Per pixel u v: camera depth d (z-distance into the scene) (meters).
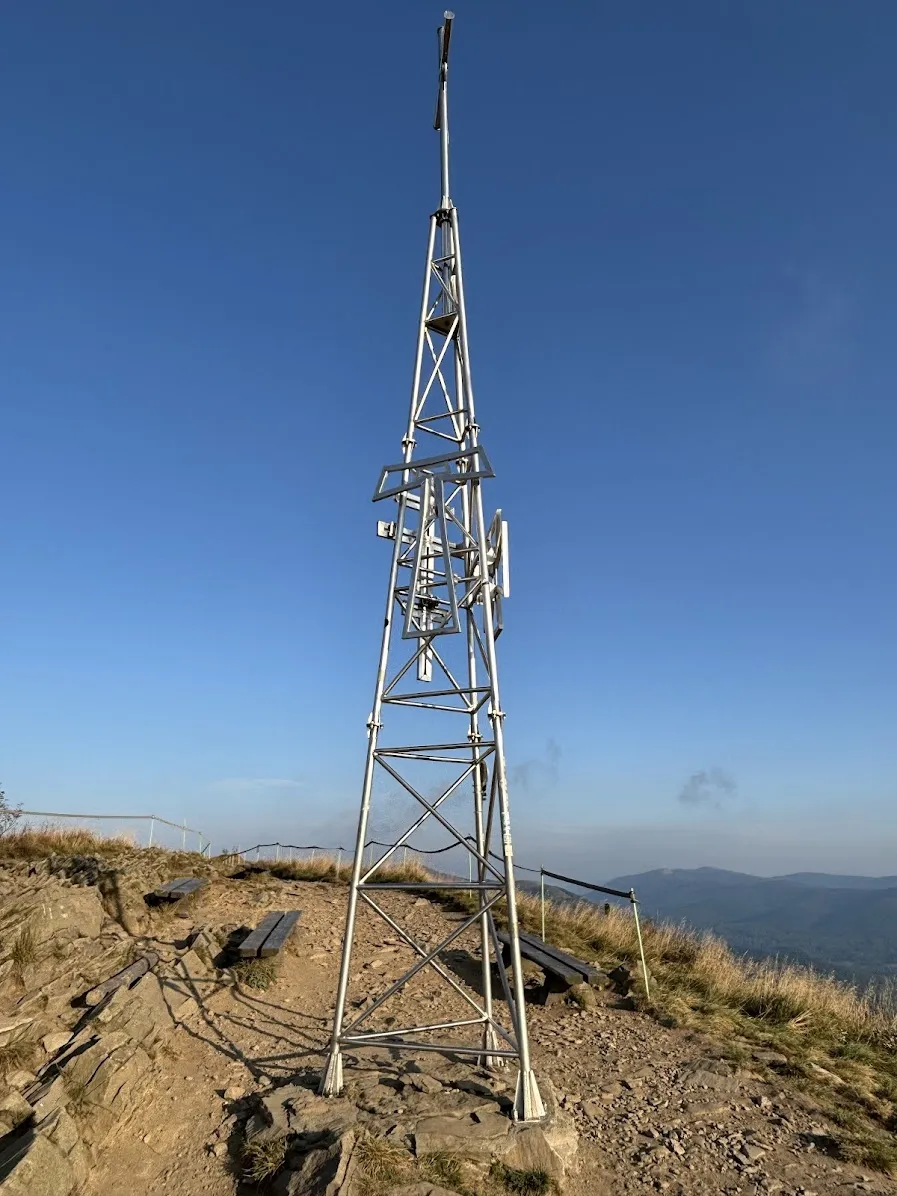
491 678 6.94
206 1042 7.77
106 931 9.83
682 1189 5.49
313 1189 4.89
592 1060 7.84
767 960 11.57
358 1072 6.93
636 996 9.76
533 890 16.30
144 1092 6.49
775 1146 6.13
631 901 10.05
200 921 11.48
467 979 10.60
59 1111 5.60
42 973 7.71
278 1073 7.17
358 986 10.10
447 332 8.71
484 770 8.08
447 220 8.79
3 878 9.87
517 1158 5.48
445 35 8.71
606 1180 5.60
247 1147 5.64
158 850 16.48
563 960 9.75
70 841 17.06
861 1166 5.90
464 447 8.06
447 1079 6.65
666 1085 7.23
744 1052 8.02
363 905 14.66
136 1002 7.58
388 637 7.51
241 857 19.48
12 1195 4.74
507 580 7.63
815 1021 9.38
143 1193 5.39
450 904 14.79
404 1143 5.36
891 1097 7.41
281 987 9.73
